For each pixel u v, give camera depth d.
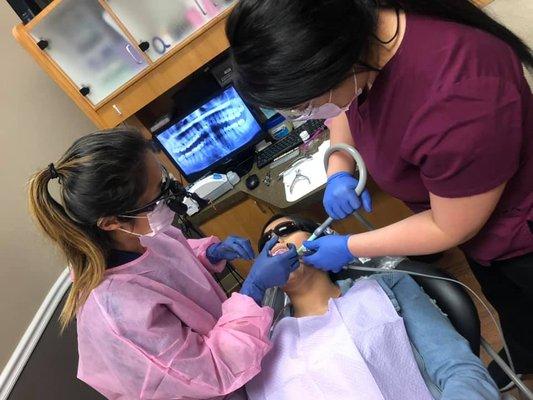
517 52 0.84
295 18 0.67
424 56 0.77
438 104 0.76
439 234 0.91
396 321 1.25
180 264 1.29
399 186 1.02
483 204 0.82
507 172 0.79
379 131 0.91
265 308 1.21
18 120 2.13
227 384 1.12
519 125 0.76
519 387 1.19
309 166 1.93
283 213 1.82
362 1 0.72
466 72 0.75
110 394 1.17
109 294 1.06
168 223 1.14
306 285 1.43
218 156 2.27
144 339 1.04
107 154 0.97
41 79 2.24
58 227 1.00
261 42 0.69
